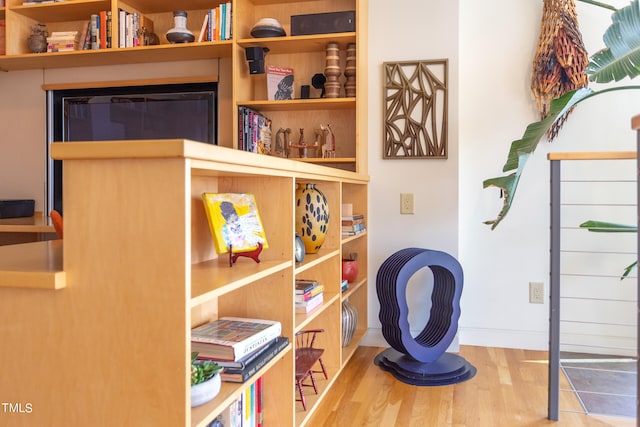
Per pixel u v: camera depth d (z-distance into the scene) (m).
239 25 3.00
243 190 1.70
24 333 1.09
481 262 3.05
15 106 3.58
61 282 1.05
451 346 2.93
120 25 3.10
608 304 2.91
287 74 3.03
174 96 3.37
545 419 2.04
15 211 3.37
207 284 1.21
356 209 3.05
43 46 3.28
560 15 2.80
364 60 2.97
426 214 2.98
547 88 2.85
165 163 1.02
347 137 3.14
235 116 2.95
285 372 1.67
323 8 3.16
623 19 2.01
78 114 3.51
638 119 1.17
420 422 2.01
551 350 2.04
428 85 2.97
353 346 2.68
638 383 1.19
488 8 3.01
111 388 1.05
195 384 1.18
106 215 1.04
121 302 1.04
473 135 3.04
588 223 2.13
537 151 2.96
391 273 2.50
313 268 2.38
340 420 2.03
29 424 1.09
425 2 2.97
